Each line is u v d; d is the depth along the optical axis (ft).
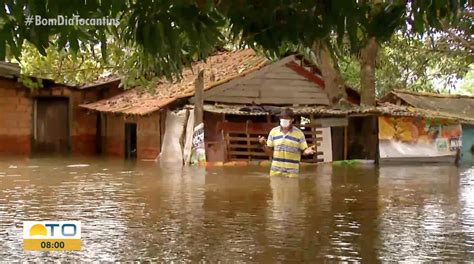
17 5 10.29
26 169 55.47
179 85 71.15
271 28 11.94
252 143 64.90
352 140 69.97
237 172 52.49
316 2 11.24
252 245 22.16
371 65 70.18
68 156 76.79
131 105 71.46
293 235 23.98
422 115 68.08
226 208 30.81
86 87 84.02
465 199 35.09
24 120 82.94
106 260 19.93
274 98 70.59
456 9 11.06
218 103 67.31
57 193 36.76
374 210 30.50
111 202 32.81
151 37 11.73
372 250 21.48
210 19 12.03
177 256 20.47
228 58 79.61
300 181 44.75
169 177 47.65
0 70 78.48
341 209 30.68
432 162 70.03
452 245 22.38
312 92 72.95
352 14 11.03
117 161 67.10
